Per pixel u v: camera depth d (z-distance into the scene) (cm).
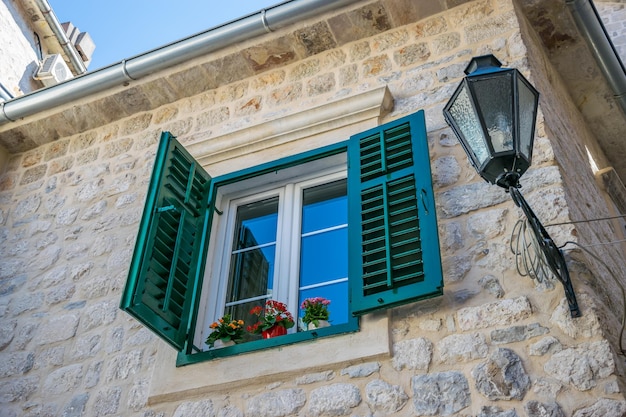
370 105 543
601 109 656
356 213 476
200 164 577
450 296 423
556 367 372
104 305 533
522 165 369
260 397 429
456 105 397
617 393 351
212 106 630
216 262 527
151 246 473
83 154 659
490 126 372
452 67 550
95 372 495
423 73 558
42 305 556
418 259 436
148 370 479
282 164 544
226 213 556
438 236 435
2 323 556
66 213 616
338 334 433
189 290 495
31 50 1074
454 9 582
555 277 403
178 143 538
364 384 409
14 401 504
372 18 588
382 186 479
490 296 414
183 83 636
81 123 670
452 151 496
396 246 446
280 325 460
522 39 538
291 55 615
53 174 658
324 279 492
